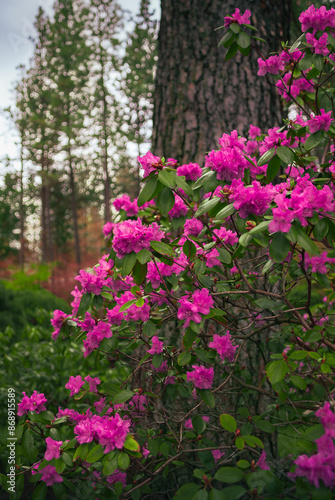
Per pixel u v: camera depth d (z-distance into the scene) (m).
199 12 2.51
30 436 1.59
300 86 1.95
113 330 1.71
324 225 1.32
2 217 21.19
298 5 3.42
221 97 2.45
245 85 2.45
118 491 1.56
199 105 2.46
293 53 1.70
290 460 1.67
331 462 1.14
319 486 1.15
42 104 21.02
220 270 1.67
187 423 1.86
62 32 18.95
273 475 1.27
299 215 1.15
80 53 19.38
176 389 1.73
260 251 2.08
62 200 28.94
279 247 1.19
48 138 21.19
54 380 2.80
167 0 2.62
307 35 1.51
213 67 2.46
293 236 1.14
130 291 1.68
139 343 1.86
